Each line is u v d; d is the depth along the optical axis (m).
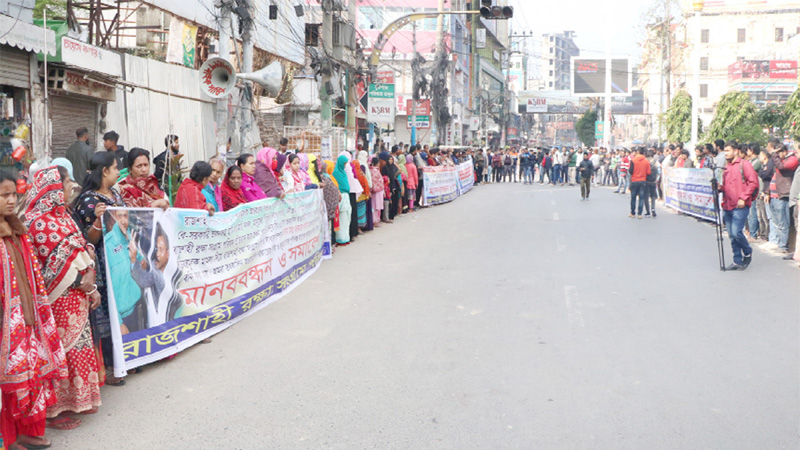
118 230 5.68
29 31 10.11
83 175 10.23
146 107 14.40
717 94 67.94
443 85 41.44
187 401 5.23
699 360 5.97
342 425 4.69
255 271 8.15
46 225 4.68
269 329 7.28
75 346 4.84
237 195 8.60
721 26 67.44
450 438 4.45
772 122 26.34
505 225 16.38
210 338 6.98
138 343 5.88
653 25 47.97
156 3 14.94
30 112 10.72
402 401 5.11
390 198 17.33
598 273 10.04
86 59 11.50
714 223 16.19
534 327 7.12
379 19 53.38
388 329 7.14
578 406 4.96
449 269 10.52
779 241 11.91
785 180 11.55
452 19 57.12
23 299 4.27
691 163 20.16
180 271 6.56
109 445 4.46
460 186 27.72
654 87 89.69
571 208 20.89
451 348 6.43
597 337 6.72
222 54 12.20
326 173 12.48
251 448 4.37
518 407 4.96
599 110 77.81
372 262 11.38
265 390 5.41
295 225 9.73
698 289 8.88
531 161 36.62
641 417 4.75
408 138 49.97
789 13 66.44
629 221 17.11
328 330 7.15
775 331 6.87
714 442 4.34
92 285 4.93
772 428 4.55
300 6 22.58
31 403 4.34
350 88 28.41
